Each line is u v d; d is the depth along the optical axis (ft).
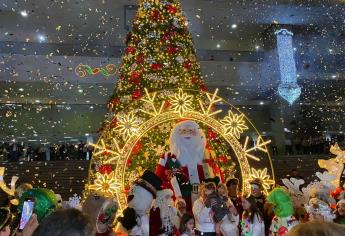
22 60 80.12
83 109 90.94
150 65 33.99
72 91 84.74
